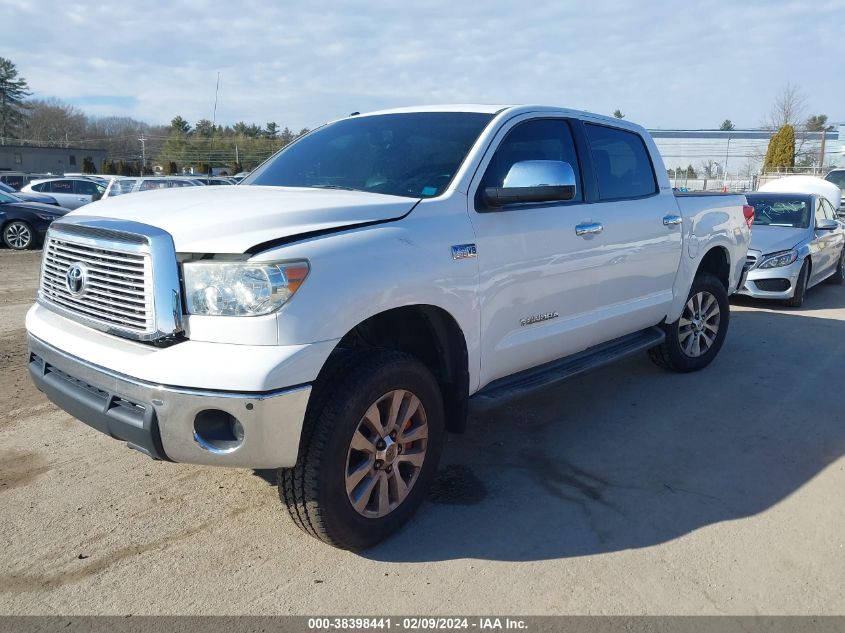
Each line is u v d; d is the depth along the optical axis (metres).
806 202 10.28
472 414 4.97
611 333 4.72
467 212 3.54
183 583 2.94
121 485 3.77
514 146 3.97
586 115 4.61
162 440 2.77
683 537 3.36
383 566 3.09
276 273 2.71
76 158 81.62
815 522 3.51
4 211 14.95
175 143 86.69
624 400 5.31
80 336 3.08
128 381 2.79
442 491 3.80
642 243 4.80
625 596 2.89
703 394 5.47
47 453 4.12
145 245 2.80
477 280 3.51
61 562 3.06
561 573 3.05
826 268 10.66
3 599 2.80
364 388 2.97
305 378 2.74
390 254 3.10
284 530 3.37
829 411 5.12
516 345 3.87
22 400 4.97
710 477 4.01
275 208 3.05
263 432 2.69
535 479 3.96
